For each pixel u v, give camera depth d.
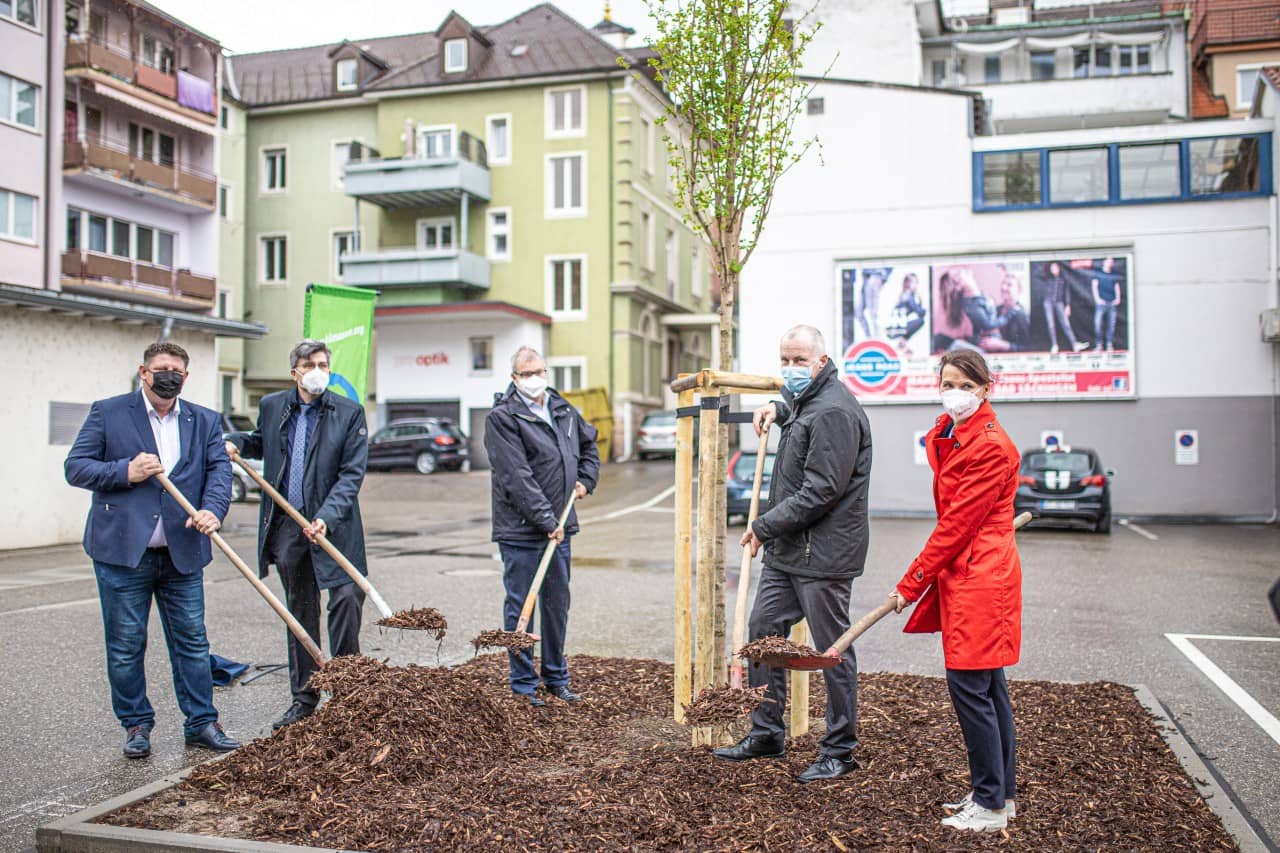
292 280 42.12
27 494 16.81
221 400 41.59
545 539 6.01
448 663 7.18
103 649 7.87
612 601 10.29
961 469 3.97
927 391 22.59
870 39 32.16
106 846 3.86
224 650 7.82
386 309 35.34
